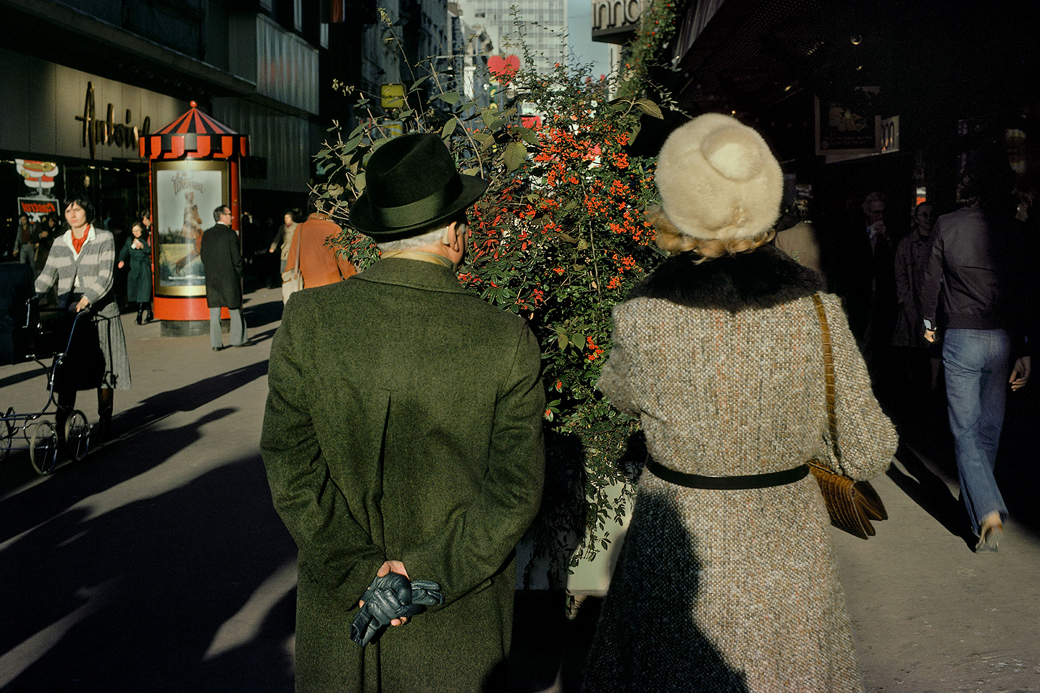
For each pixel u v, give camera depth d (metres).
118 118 18.95
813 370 1.99
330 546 1.92
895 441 2.00
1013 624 3.83
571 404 3.86
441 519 2.00
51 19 14.44
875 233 9.00
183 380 10.45
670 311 2.00
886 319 8.80
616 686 2.08
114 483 6.28
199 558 4.81
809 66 8.48
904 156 9.81
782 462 2.02
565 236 3.71
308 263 8.92
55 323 6.67
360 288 2.03
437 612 2.02
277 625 3.99
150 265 16.36
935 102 8.34
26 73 15.61
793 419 1.99
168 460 6.90
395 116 4.35
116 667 3.62
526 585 3.68
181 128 14.29
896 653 3.61
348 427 1.98
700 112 12.54
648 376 2.02
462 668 2.03
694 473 2.03
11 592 4.37
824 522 2.07
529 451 2.00
